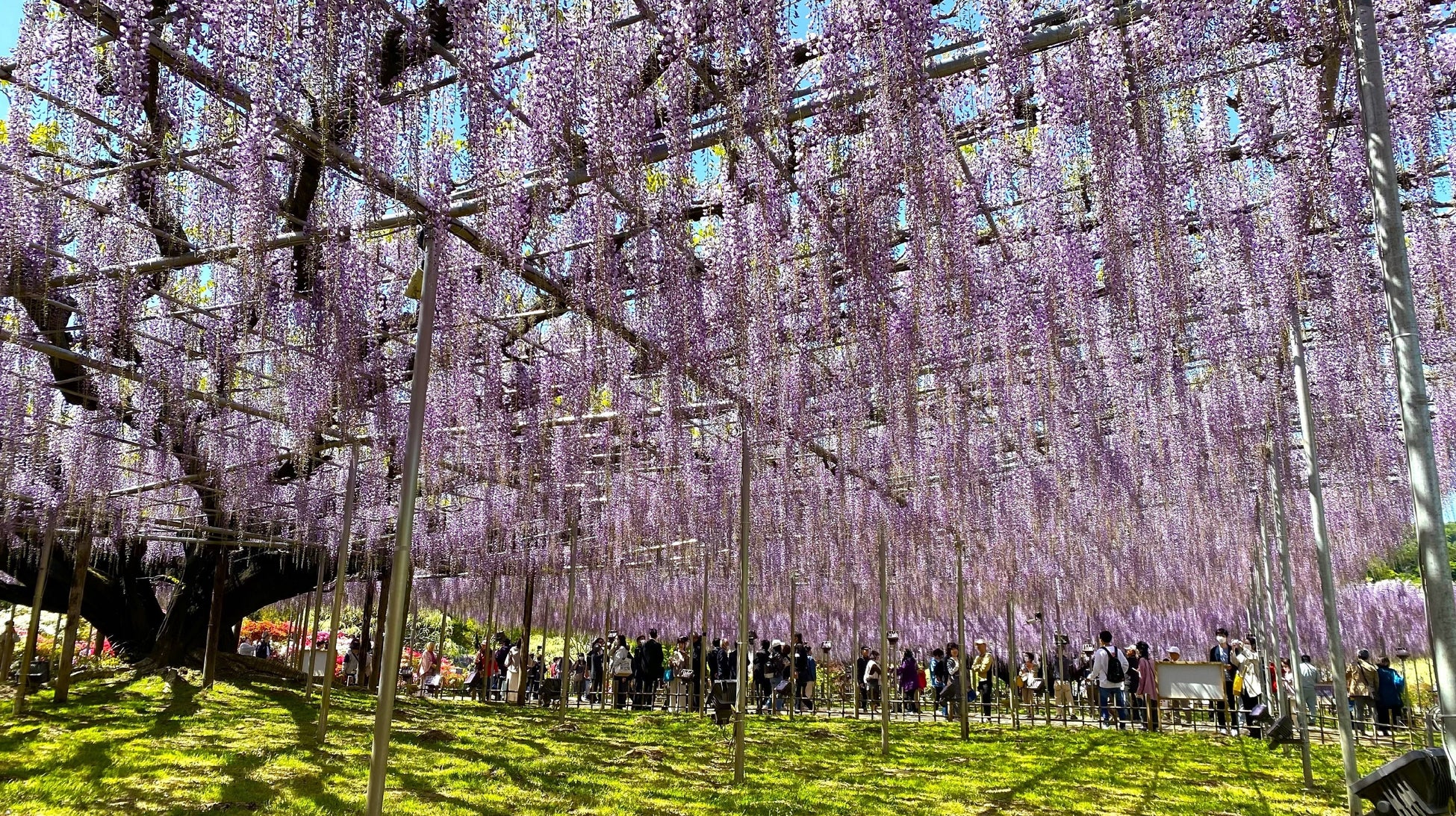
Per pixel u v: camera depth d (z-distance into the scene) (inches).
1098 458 324.2
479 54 142.6
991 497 360.2
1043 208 192.4
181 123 145.9
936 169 152.5
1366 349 248.7
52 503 341.1
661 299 198.1
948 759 300.8
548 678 587.5
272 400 289.6
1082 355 258.4
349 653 649.6
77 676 441.7
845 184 155.3
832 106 145.8
